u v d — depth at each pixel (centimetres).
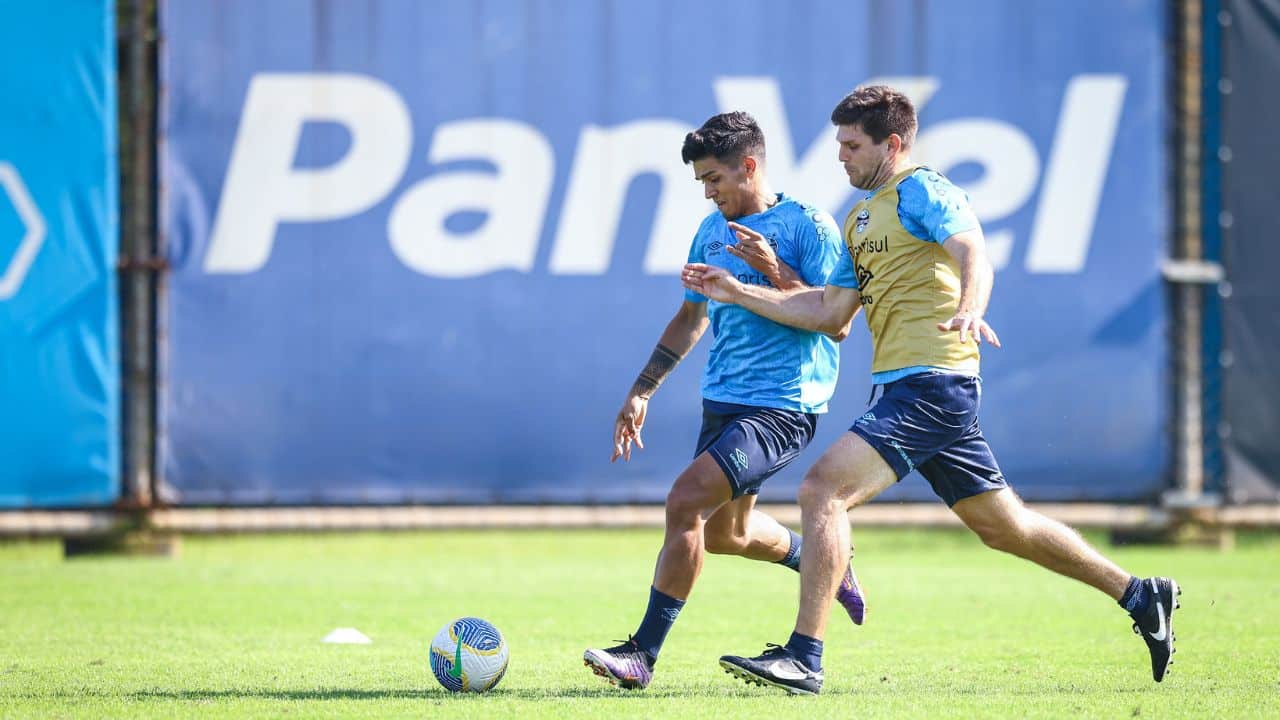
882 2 4103
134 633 2512
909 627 2589
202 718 1641
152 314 4003
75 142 3909
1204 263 4184
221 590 3234
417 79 4041
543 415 4050
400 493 4016
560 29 4069
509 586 3338
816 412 1969
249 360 3978
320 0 4016
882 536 4856
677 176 4075
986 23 4119
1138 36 4147
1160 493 4138
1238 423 4188
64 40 3909
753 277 1994
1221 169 4184
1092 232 4131
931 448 1786
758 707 1695
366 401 4012
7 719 1645
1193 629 2506
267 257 3988
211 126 3988
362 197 4022
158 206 3969
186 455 3959
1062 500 4128
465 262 4044
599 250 4066
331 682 1934
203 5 3981
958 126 4119
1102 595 3112
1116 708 1692
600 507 4066
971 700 1753
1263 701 1753
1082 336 4119
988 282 1725
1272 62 4194
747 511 2039
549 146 4066
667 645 2378
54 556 4225
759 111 4081
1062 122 4131
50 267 3897
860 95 1867
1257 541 4578
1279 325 4191
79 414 3900
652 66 4081
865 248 1834
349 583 3400
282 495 3988
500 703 1733
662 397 4044
